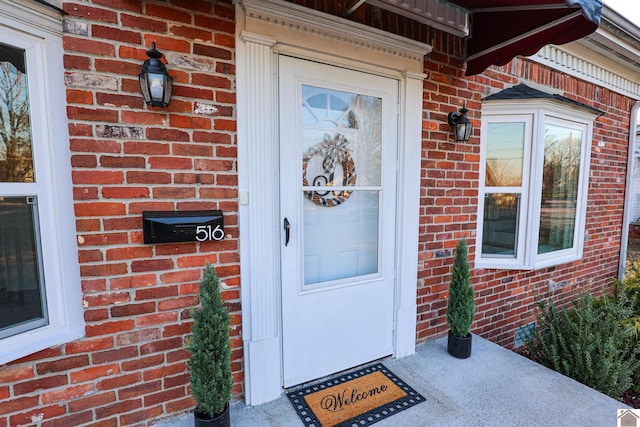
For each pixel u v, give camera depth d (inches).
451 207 108.0
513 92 117.9
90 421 63.9
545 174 134.5
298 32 75.8
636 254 316.2
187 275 69.8
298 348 84.6
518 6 82.5
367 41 85.3
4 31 51.9
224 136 70.5
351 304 92.2
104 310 63.6
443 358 99.0
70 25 57.2
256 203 74.4
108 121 60.7
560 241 147.4
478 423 71.9
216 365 61.8
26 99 55.4
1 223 54.4
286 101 77.2
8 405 56.8
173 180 66.6
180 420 71.1
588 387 85.1
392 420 72.6
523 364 95.7
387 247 97.3
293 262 82.2
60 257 60.2
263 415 73.9
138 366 67.2
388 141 94.0
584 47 136.0
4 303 55.3
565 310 109.7
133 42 61.6
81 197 60.1
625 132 172.1
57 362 60.3
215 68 68.7
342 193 90.4
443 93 102.3
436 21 94.3
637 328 105.0
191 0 65.7
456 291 98.2
